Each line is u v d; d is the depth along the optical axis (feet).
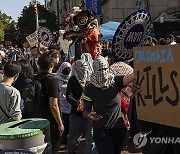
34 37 40.42
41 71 15.31
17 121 13.25
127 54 14.53
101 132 13.64
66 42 35.73
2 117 13.92
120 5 75.97
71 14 21.66
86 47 20.68
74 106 17.21
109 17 77.82
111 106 13.38
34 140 11.80
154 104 9.64
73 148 18.29
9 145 11.57
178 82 8.87
